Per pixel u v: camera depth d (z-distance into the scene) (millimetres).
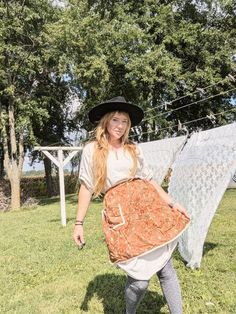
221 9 21719
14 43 20484
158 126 21375
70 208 16672
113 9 20734
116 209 3047
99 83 19688
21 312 4156
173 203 3256
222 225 9109
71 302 4383
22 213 16656
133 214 3029
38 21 20547
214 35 20875
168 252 3051
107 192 3145
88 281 5137
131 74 18797
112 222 3037
